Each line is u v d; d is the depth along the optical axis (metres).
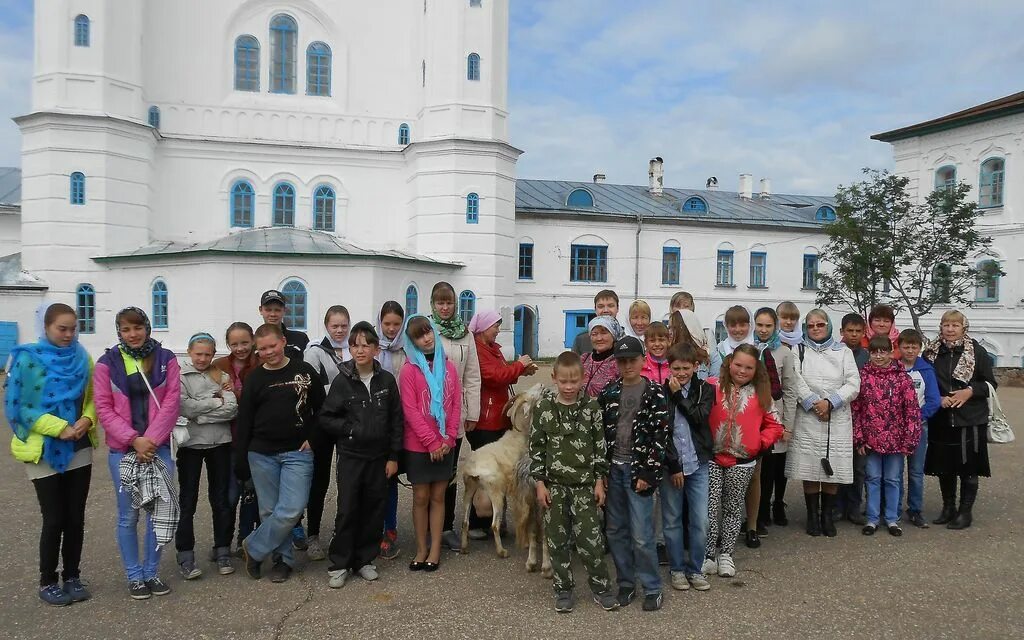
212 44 29.20
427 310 27.83
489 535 7.31
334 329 7.02
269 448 5.88
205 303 24.02
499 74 29.72
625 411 5.67
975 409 7.59
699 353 6.87
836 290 28.80
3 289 24.91
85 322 25.92
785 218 38.41
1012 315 28.22
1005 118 28.33
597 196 37.56
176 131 28.78
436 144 28.64
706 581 5.91
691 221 35.84
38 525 7.46
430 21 29.08
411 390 6.20
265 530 5.89
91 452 5.71
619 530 5.63
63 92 25.55
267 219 29.58
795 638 4.95
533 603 5.57
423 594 5.75
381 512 6.15
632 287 35.34
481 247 29.00
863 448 7.39
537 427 5.60
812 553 6.82
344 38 30.59
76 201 25.67
